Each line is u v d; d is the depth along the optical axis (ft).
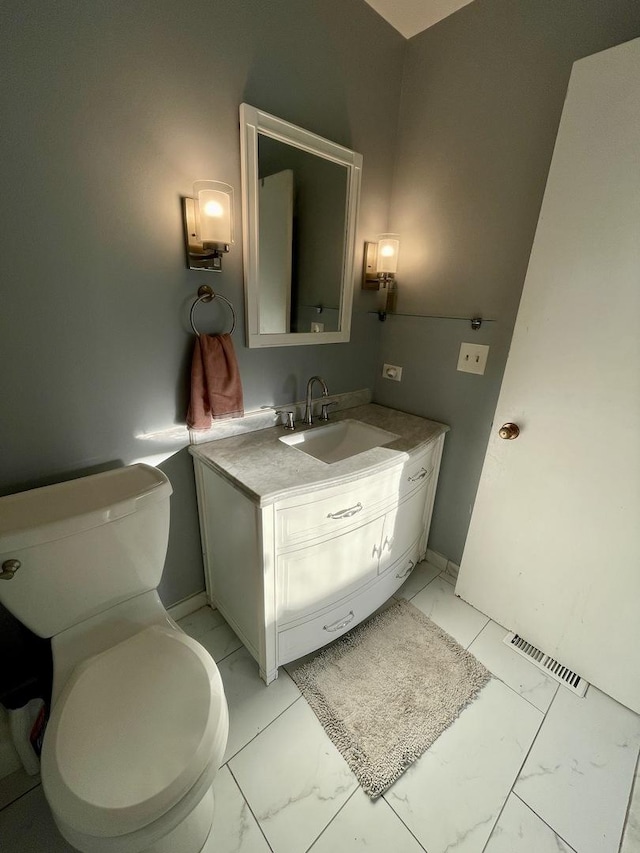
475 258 4.73
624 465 3.68
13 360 3.05
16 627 3.51
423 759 3.52
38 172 2.82
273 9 3.66
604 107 3.22
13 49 2.54
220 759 2.47
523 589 4.72
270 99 3.91
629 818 3.16
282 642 4.00
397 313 5.80
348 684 4.17
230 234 3.62
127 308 3.54
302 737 3.67
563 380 3.94
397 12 4.43
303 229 4.55
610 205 3.34
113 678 2.84
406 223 5.40
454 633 4.91
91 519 2.99
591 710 4.04
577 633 4.33
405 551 5.25
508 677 4.36
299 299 4.80
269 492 3.30
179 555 4.73
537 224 3.81
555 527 4.30
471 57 4.28
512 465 4.53
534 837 3.03
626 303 3.40
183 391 4.15
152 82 3.15
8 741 3.24
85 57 2.81
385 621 5.02
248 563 3.79
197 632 4.78
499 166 4.29
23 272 2.93
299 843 2.96
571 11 3.50
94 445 3.68
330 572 4.08
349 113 4.60
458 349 5.14
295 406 5.24
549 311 3.90
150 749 2.39
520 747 3.66
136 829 2.07
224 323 4.27
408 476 4.61
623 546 3.84
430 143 4.90
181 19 3.17
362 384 6.24
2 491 3.27
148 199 3.40
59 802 2.14
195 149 3.55
